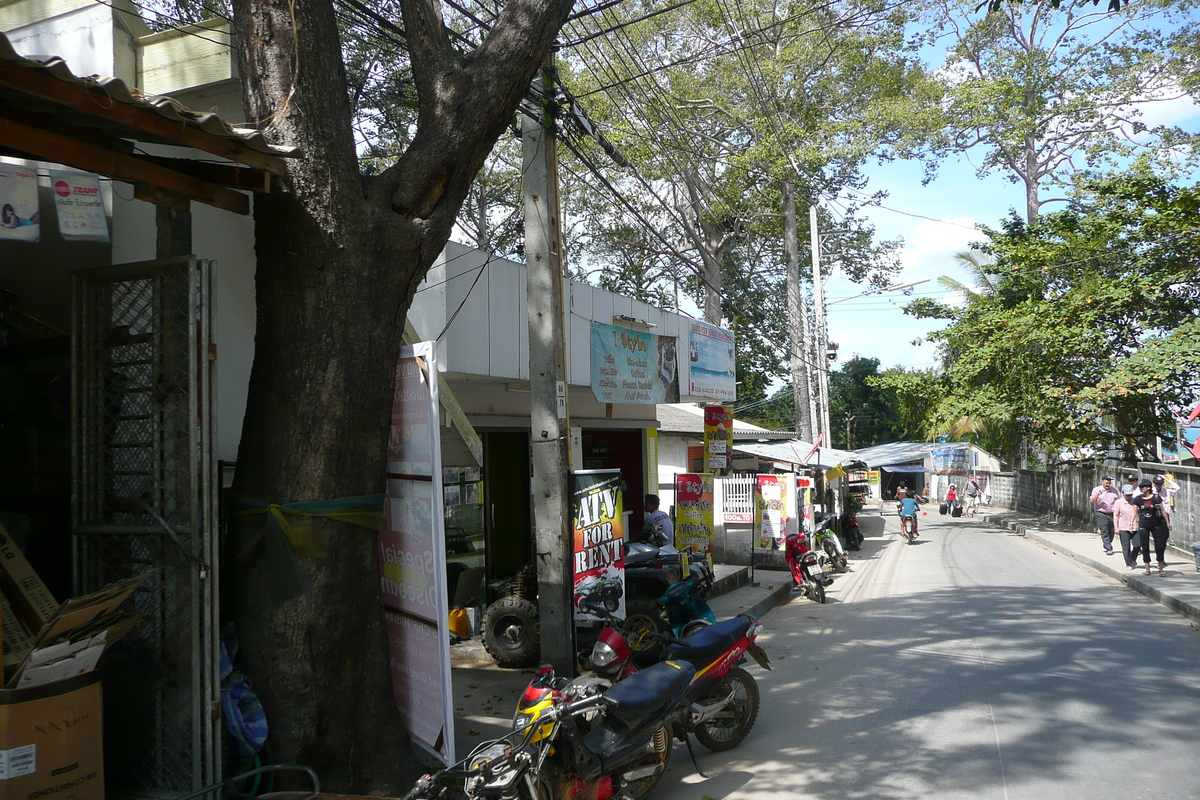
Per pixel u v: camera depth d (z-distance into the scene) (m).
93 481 4.68
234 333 6.32
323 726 4.69
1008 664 8.53
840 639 10.31
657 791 5.52
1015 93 21.41
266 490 4.76
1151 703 7.03
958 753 5.95
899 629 10.77
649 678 5.44
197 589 4.29
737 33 18.38
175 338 4.43
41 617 4.10
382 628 5.02
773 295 29.38
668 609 9.18
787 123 20.27
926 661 8.79
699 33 19.58
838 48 19.83
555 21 5.56
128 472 4.57
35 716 3.54
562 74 18.23
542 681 4.94
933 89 20.78
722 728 6.31
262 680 4.65
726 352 17.11
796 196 23.53
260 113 4.85
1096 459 28.11
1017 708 6.96
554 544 7.78
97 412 4.70
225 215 6.32
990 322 25.38
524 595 9.12
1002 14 25.22
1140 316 23.31
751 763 5.98
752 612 12.36
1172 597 12.05
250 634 4.71
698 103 20.00
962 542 24.92
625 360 12.39
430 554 4.93
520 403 13.34
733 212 21.69
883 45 19.97
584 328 11.64
